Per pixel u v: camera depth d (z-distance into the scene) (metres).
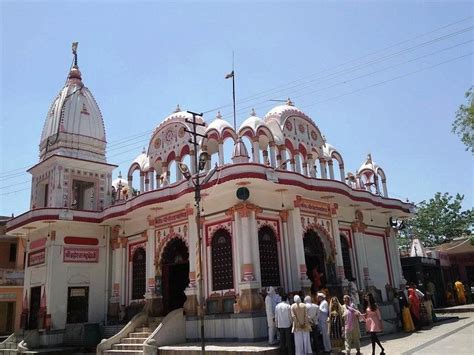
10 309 30.73
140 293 21.14
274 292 14.71
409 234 46.12
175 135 21.39
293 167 20.16
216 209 17.58
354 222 22.09
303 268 17.48
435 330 17.91
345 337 12.25
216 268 17.28
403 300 19.16
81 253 22.39
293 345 12.86
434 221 46.06
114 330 20.03
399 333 18.12
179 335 17.05
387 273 24.05
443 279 31.98
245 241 16.02
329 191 18.22
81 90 26.34
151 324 18.38
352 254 21.72
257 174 15.47
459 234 45.00
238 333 15.26
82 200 25.45
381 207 22.59
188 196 17.55
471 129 19.48
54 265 21.41
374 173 24.44
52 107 26.28
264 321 15.38
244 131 17.38
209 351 13.38
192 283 17.66
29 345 20.56
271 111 20.88
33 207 24.66
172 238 19.52
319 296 14.45
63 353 19.16
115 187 26.25
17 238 33.09
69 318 21.45
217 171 16.14
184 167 17.72
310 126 21.75
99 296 22.50
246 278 15.62
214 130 17.69
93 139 25.52
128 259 22.20
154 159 22.19
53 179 23.12
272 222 17.77
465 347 12.70
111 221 22.12
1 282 30.36
